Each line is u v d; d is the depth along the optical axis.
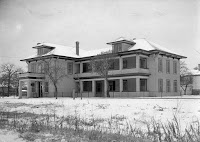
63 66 45.59
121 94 39.56
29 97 43.09
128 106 18.39
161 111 14.65
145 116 13.06
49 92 43.34
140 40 43.72
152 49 39.47
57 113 16.23
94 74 44.38
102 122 11.57
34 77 43.56
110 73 42.00
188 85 63.66
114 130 9.40
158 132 7.83
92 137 8.05
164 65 41.34
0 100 33.12
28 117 14.25
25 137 8.43
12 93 65.25
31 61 48.12
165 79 41.28
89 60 45.47
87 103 22.44
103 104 20.62
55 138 8.21
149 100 23.80
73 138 8.13
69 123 11.22
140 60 40.50
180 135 7.94
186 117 12.00
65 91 45.31
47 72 40.25
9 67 61.22
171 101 21.38
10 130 9.89
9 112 17.17
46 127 10.22
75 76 47.22
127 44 41.75
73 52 49.69
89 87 48.09
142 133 8.62
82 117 13.52
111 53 40.47
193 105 16.77
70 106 20.31
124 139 7.75
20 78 44.12
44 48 47.34
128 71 39.72
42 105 22.41
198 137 7.71
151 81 39.62
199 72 64.75
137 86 37.81
